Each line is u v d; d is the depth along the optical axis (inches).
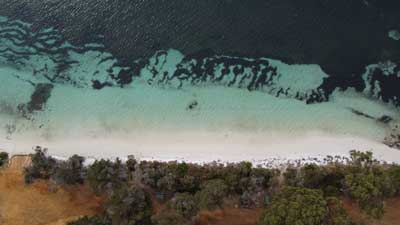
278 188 2207.2
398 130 2458.2
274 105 2549.2
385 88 2561.5
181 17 2817.4
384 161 2352.4
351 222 2046.0
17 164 2395.4
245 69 2652.6
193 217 2127.2
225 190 2139.5
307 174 2206.0
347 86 2583.7
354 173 2202.3
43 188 2298.2
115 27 2822.3
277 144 2449.6
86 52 2768.2
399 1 2760.8
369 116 2503.7
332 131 2474.2
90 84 2669.8
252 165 2365.9
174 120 2541.8
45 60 2753.4
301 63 2655.0
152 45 2758.4
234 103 2564.0
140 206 2096.5
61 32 2834.6
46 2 2925.7
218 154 2426.2
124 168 2317.9
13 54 2775.6
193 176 2235.5
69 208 2249.0
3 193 2293.3
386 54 2645.2
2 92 2655.0
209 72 2657.5
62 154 2456.9
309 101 2556.6
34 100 2630.4
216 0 2832.2
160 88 2635.3
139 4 2871.6
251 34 2743.6
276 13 2783.0
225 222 2188.7
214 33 2760.8
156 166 2295.8
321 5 2780.5
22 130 2544.3
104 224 2074.3
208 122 2524.6
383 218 2158.0
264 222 1969.7
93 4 2901.1
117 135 2522.1
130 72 2694.4
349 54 2659.9
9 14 2908.5
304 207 1918.1
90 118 2568.9
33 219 2217.0
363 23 2726.4
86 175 2304.4
